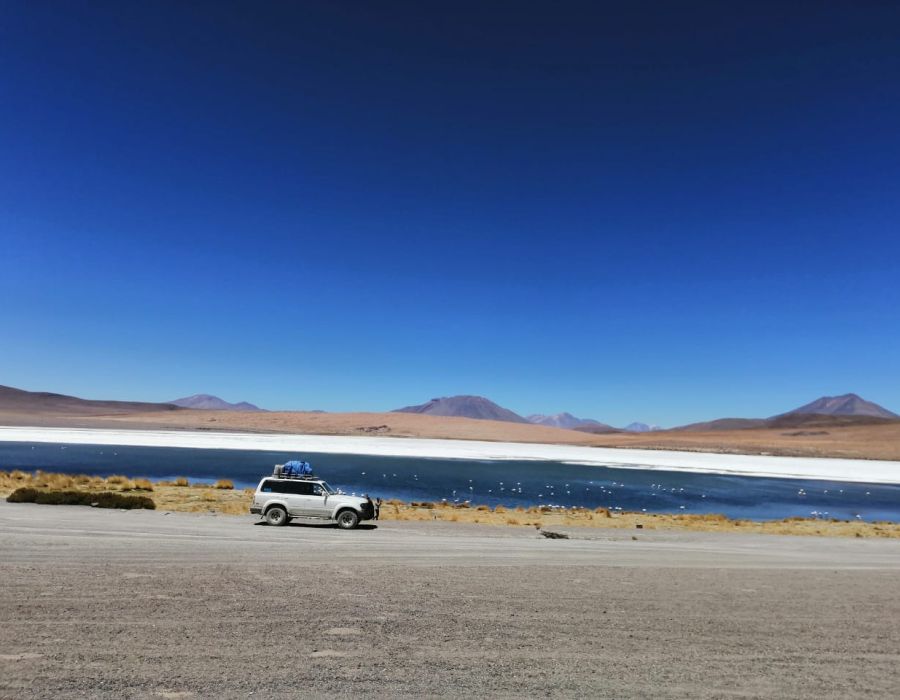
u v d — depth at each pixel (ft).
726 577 40.11
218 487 119.55
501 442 488.44
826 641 25.43
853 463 337.31
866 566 49.75
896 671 21.94
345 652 21.39
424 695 17.97
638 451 401.08
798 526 97.14
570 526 80.38
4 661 19.13
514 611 28.09
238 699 17.11
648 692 18.99
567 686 19.22
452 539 57.57
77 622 23.44
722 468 275.80
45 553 37.86
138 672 18.74
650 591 34.01
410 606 28.07
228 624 23.99
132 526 55.42
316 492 66.90
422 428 575.79
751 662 22.33
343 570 36.40
